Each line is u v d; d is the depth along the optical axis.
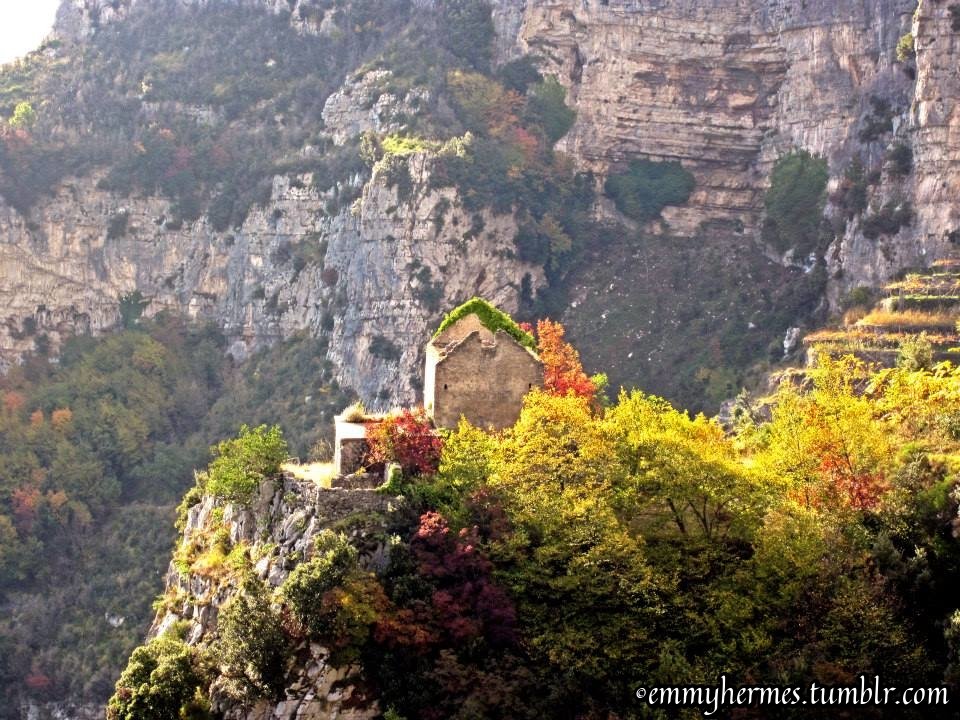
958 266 172.50
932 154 182.75
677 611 79.50
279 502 90.06
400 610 79.25
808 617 78.50
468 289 198.88
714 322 193.88
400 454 87.19
